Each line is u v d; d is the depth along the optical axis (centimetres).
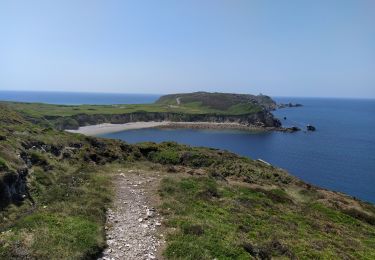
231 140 13188
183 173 3756
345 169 8738
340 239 2466
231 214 2398
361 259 2098
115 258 1538
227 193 3022
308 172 8350
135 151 4650
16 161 2666
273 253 1847
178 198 2553
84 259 1455
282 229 2339
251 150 11138
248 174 4272
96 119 16312
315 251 1998
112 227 1894
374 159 10094
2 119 4544
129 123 17138
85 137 4619
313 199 3741
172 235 1819
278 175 4509
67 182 2759
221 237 1842
